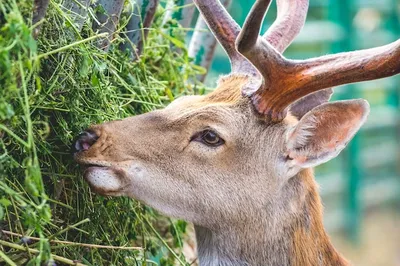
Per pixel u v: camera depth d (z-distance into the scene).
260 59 6.57
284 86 6.72
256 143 6.85
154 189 6.64
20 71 5.36
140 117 6.76
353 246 19.31
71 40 6.43
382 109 20.61
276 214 6.94
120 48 7.51
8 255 6.09
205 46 8.76
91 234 6.73
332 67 6.58
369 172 20.84
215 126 6.75
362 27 20.73
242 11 16.22
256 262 6.95
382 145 20.91
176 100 7.01
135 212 7.13
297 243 7.00
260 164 6.86
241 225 6.90
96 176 6.44
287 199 6.97
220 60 17.64
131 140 6.60
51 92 6.35
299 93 6.73
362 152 20.19
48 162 6.43
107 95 6.89
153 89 7.57
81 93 6.62
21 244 6.07
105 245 6.91
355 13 18.58
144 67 7.51
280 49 7.36
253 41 6.32
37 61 5.50
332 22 18.22
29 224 5.59
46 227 6.45
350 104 6.70
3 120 5.63
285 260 6.97
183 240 8.52
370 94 20.67
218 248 6.97
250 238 6.93
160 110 6.85
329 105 6.76
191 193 6.73
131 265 7.14
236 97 6.94
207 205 6.79
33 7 5.59
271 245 6.95
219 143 6.77
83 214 6.70
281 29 7.43
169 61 8.13
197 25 8.82
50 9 6.23
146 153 6.61
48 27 6.28
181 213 6.80
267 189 6.89
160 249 7.71
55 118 6.46
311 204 7.11
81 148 6.45
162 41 8.26
